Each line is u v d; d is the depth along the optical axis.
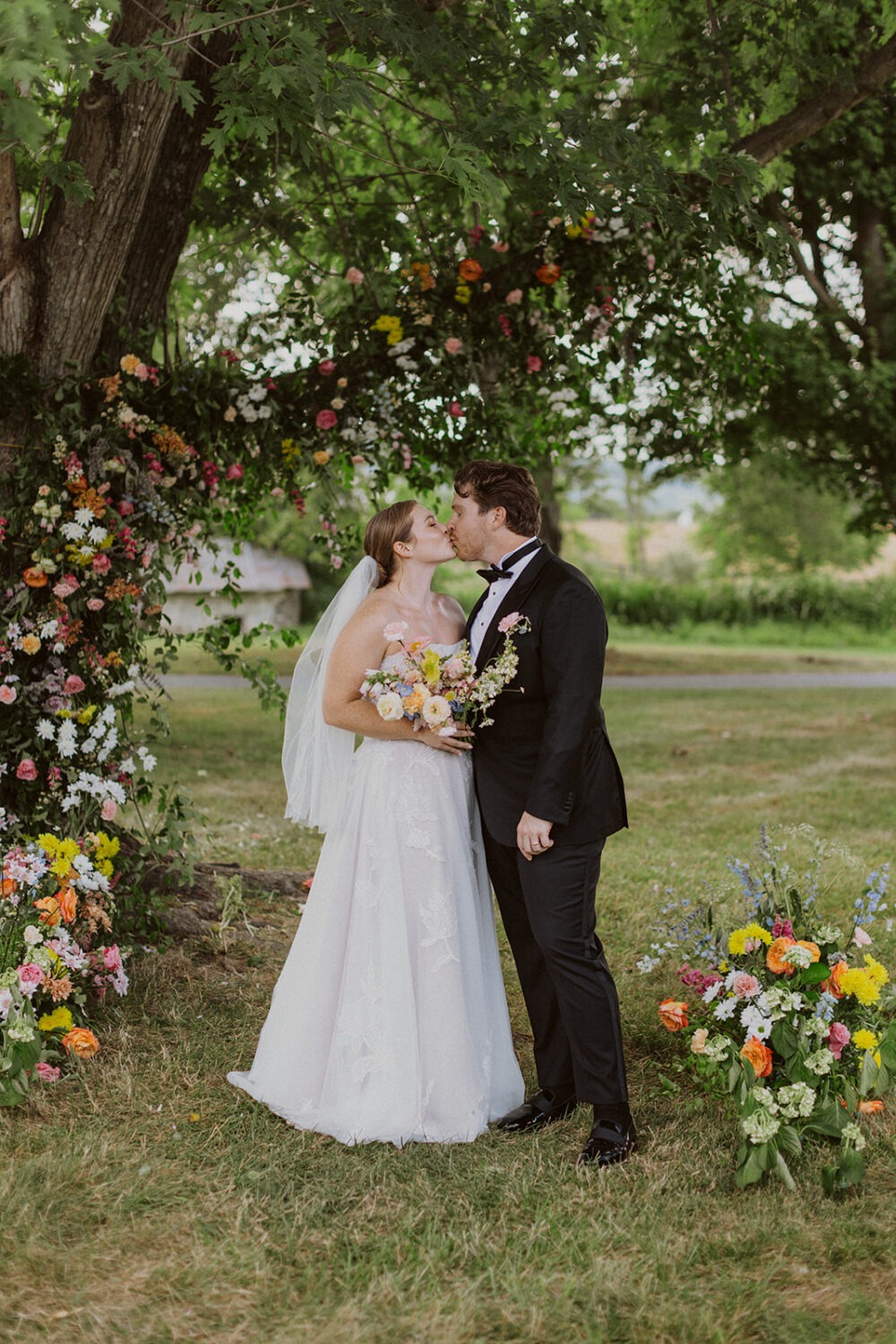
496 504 3.12
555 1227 2.64
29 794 4.17
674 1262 2.50
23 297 4.14
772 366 6.12
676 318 5.25
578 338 5.05
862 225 11.02
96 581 4.16
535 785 2.96
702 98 5.14
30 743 4.05
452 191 5.38
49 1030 3.45
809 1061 2.94
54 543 4.04
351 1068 3.11
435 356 4.85
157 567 4.39
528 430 5.69
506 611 3.08
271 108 3.54
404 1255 2.53
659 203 4.32
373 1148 3.02
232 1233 2.59
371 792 3.15
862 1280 2.46
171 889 4.86
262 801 7.95
